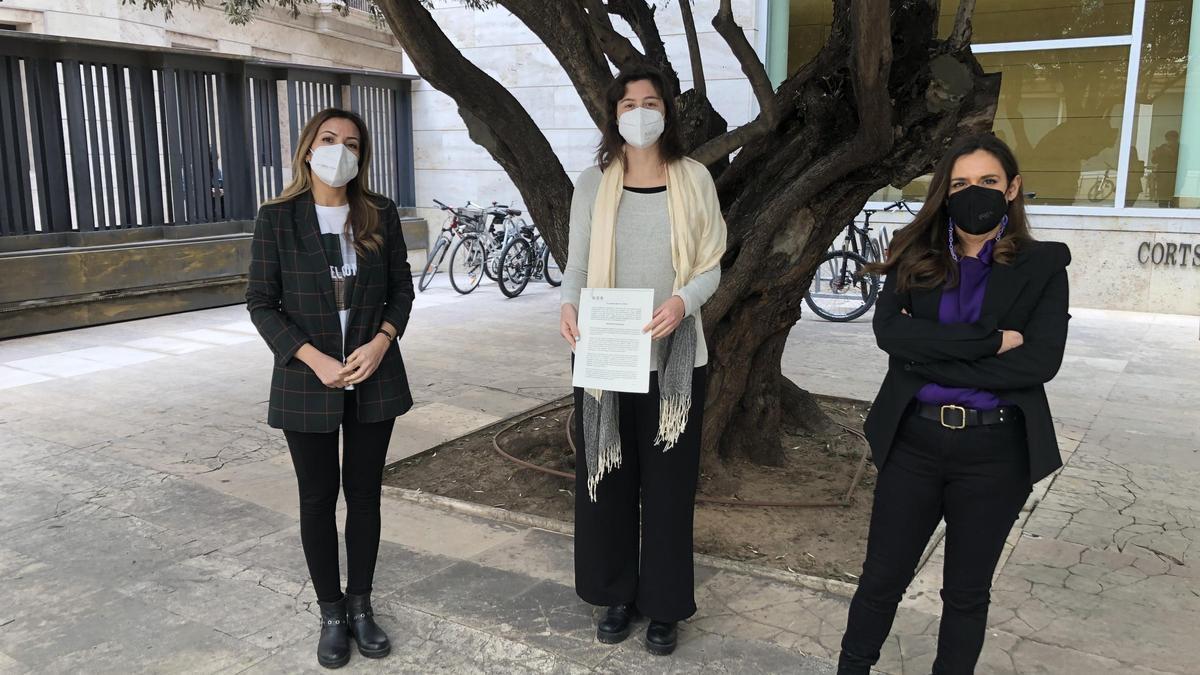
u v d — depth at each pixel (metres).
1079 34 9.78
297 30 14.80
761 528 3.82
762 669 2.78
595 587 2.95
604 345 2.66
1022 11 10.03
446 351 7.75
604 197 2.76
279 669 2.80
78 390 6.31
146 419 5.62
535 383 6.60
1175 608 3.18
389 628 3.03
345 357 2.74
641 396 2.81
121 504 4.19
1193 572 3.48
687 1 4.26
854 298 9.12
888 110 3.43
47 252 8.12
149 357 7.38
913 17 3.75
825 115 3.98
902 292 2.33
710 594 3.27
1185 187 9.51
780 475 4.49
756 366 4.59
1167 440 5.22
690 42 4.34
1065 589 3.33
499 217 11.22
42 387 6.39
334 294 2.73
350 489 2.87
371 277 2.77
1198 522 4.00
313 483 2.76
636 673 2.76
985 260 2.25
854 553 3.59
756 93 3.90
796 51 10.59
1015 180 2.24
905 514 2.33
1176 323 8.98
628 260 2.76
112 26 11.94
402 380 2.90
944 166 2.27
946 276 2.26
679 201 2.71
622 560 2.96
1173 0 9.30
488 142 4.18
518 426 5.32
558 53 3.92
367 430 2.82
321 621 3.01
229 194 10.07
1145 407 5.94
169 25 12.66
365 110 12.13
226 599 3.25
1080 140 9.95
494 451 4.86
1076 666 2.79
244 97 10.02
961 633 2.31
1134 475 4.62
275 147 10.62
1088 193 9.99
